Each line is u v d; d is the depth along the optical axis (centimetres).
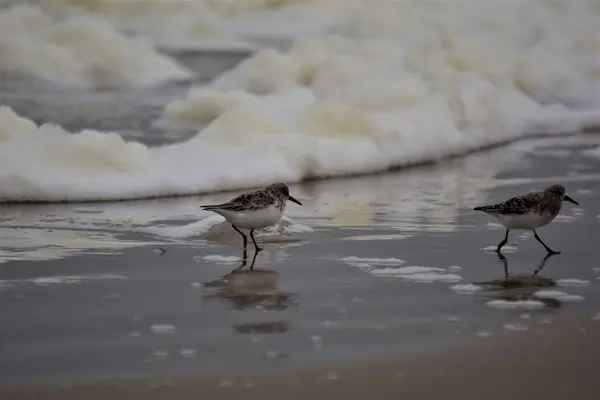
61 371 703
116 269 990
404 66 2230
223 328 805
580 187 1457
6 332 789
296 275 974
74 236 1134
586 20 3145
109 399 653
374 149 1631
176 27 3353
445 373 703
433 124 1767
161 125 1911
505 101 2189
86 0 3438
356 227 1196
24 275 960
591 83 2492
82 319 824
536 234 1080
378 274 980
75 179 1362
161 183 1384
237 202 1041
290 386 677
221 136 1622
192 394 662
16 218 1224
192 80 2611
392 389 673
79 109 2105
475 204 1343
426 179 1545
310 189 1454
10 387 673
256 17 3581
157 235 1147
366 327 809
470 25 2966
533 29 2947
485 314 847
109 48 2583
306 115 1706
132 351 747
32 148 1430
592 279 968
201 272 983
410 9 3094
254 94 2269
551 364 723
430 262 1031
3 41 2536
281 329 802
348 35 2950
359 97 1862
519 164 1678
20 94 2284
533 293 916
